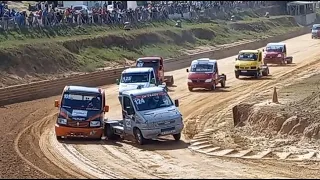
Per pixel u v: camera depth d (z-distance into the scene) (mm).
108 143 42406
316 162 36281
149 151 39156
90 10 116188
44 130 47656
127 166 34469
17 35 86812
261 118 46312
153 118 41031
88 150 39469
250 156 38062
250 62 82125
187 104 61750
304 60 100500
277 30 142250
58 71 83375
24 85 66562
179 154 38250
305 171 33688
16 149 39594
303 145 41125
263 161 36438
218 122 51281
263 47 130125
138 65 72688
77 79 75625
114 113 56719
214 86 71938
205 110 57656
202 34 127750
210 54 112125
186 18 134750
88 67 88688
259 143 42125
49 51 85625
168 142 42562
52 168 33750
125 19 113688
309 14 138875
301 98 52938
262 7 156250
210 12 143375
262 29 142000
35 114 56312
